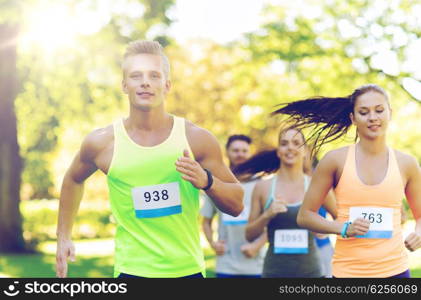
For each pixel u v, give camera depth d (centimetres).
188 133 667
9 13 2219
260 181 1018
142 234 656
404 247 716
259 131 3462
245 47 2997
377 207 707
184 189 659
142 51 661
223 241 1137
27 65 2995
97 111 3419
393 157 715
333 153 726
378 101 709
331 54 2720
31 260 2272
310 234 958
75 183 710
